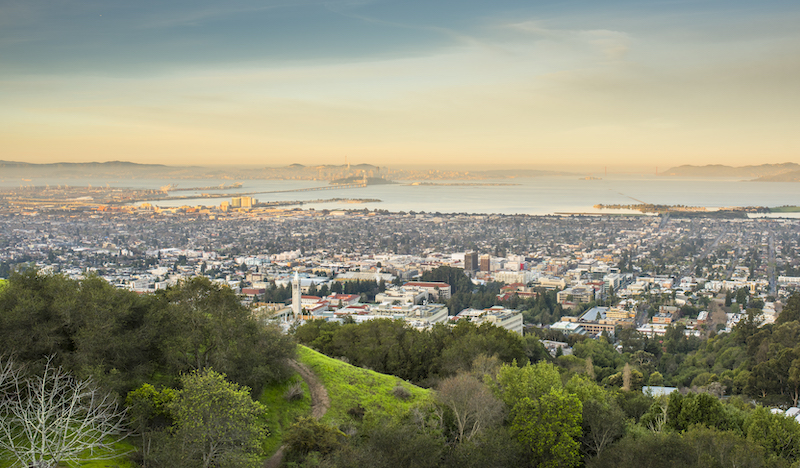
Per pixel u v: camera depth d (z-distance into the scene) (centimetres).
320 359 8612
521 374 6894
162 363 6288
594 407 6644
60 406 4716
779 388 11438
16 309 5256
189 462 4438
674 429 6794
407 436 5356
